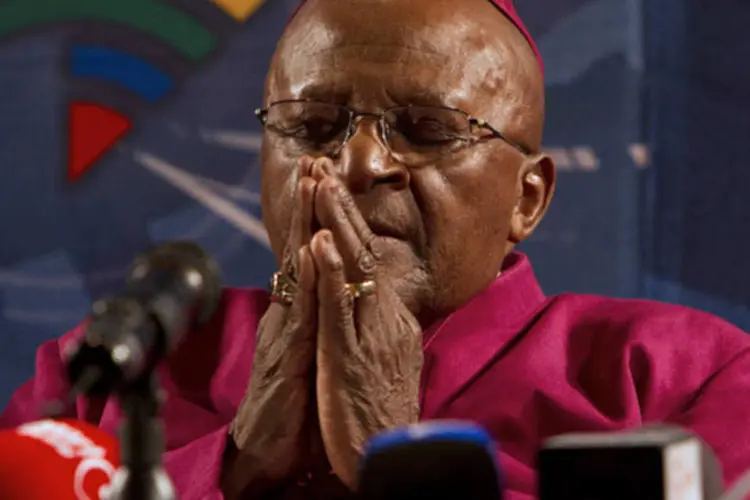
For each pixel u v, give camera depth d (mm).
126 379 2598
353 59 4965
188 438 5320
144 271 2838
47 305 7961
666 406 5160
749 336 5430
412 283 4934
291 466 4590
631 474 2465
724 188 7504
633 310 5441
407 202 4887
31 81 7953
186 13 7895
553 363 5199
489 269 5172
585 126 7570
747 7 7441
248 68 7859
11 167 7977
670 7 7508
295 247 4465
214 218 7887
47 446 3365
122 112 7926
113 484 2738
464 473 2566
